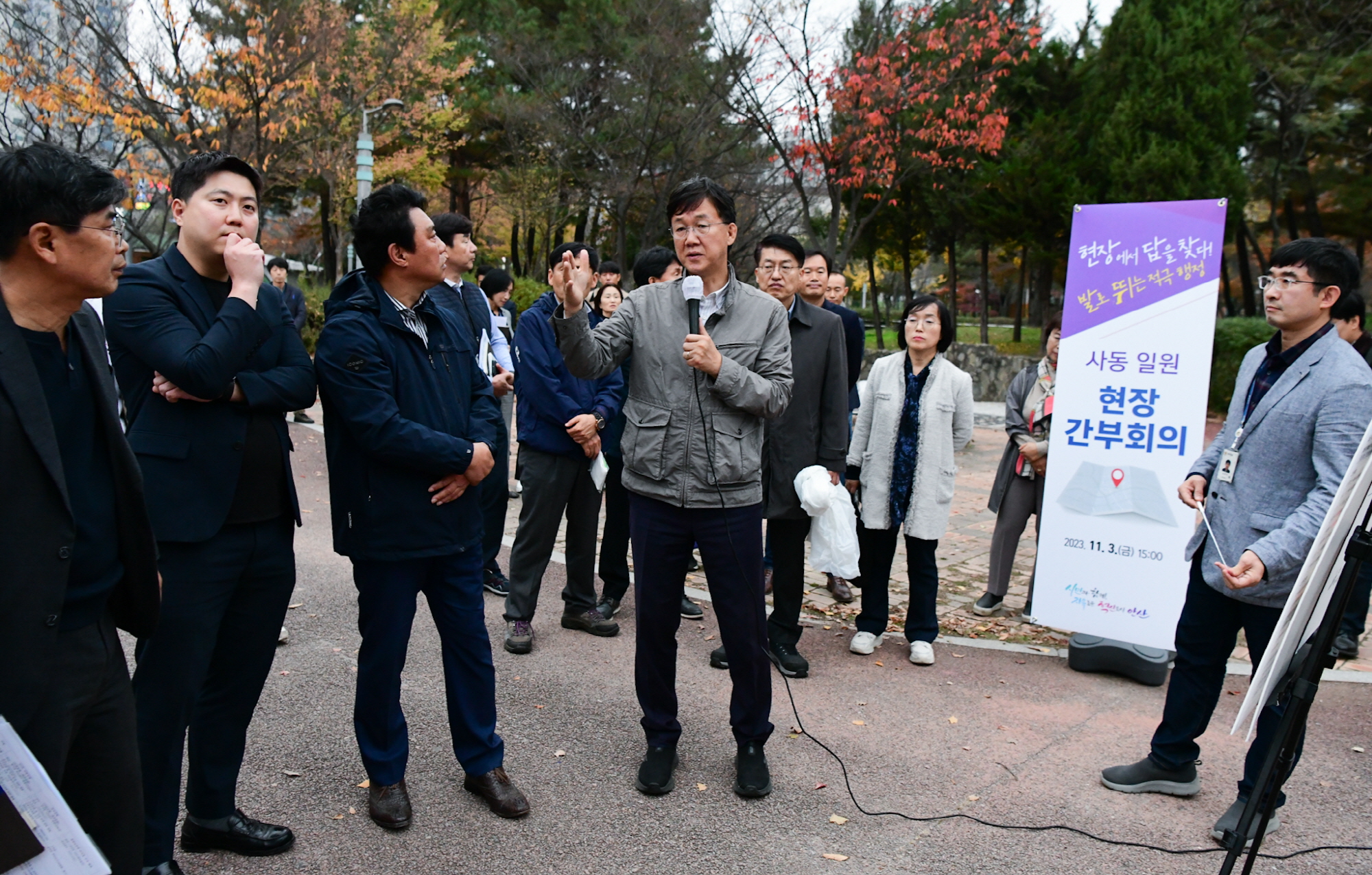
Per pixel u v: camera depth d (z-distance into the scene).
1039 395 5.03
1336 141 17.31
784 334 3.04
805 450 4.09
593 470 4.32
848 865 2.67
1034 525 7.78
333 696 3.68
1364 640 4.82
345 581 5.23
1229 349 14.78
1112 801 3.12
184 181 2.41
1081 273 4.30
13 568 1.60
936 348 4.48
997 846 2.81
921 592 4.44
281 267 9.66
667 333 2.97
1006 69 15.37
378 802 2.77
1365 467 2.12
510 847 2.69
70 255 1.65
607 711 3.67
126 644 4.19
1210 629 3.06
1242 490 2.93
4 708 1.61
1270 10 17.80
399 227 2.66
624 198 17.95
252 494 2.46
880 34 14.55
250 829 2.61
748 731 3.06
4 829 1.49
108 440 1.83
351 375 2.58
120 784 1.87
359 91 15.59
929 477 4.35
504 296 6.73
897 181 15.56
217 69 11.40
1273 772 2.24
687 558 3.05
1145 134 16.83
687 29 16.70
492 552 5.23
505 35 18.67
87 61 10.81
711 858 2.68
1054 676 4.28
